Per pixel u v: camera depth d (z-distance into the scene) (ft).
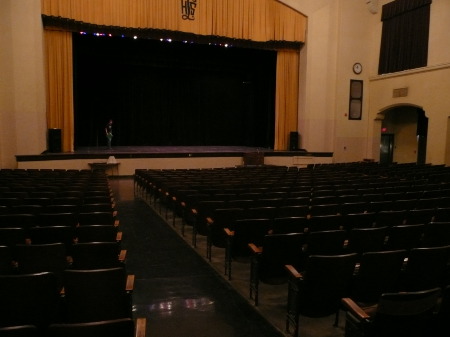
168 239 22.86
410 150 59.72
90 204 19.56
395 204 20.21
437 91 49.37
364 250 13.96
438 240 14.90
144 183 36.11
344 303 9.29
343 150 59.31
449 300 8.26
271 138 65.72
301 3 56.13
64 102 49.49
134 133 67.15
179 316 13.24
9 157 43.16
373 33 59.36
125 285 10.14
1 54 41.88
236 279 16.70
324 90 58.29
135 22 48.34
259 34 54.70
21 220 15.89
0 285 8.92
